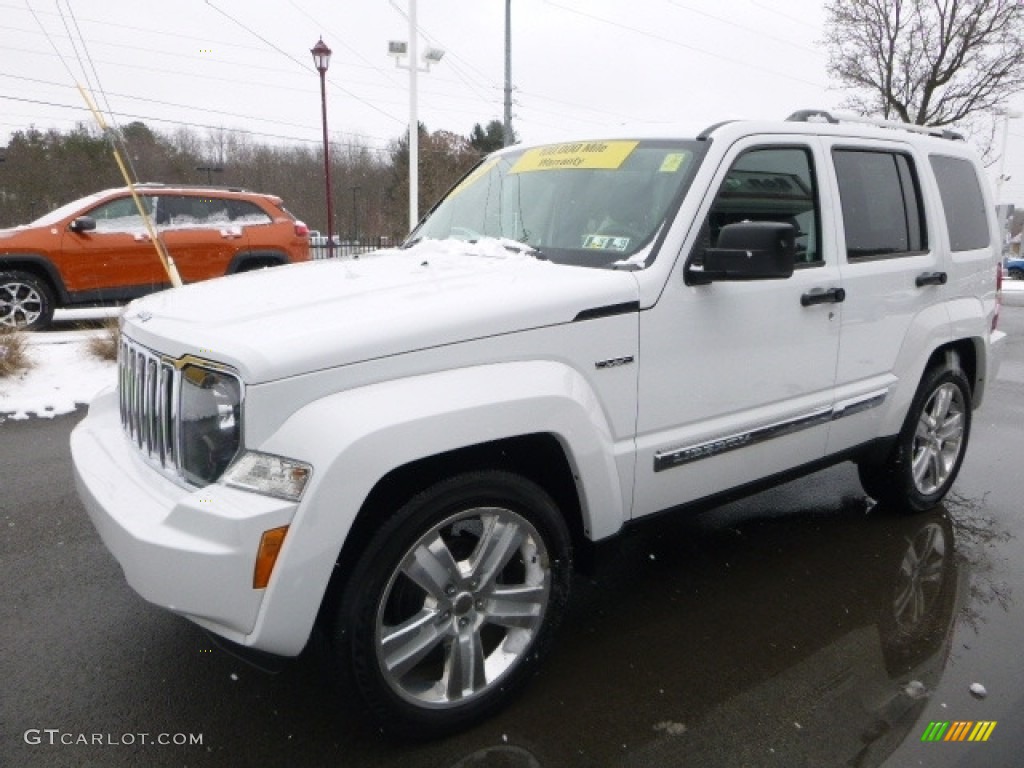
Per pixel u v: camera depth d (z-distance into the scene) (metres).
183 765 2.38
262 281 3.02
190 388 2.29
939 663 2.96
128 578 2.25
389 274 2.95
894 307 3.81
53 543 3.89
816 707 2.68
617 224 3.08
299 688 2.77
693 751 2.46
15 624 3.15
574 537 2.86
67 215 9.88
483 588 2.51
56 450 5.32
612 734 2.54
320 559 2.11
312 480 2.09
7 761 2.38
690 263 2.90
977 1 20.53
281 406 2.12
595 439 2.63
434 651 2.64
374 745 2.48
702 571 3.73
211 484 2.20
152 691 2.74
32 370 7.23
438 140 46.88
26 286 9.55
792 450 3.46
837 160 3.62
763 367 3.21
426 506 2.31
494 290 2.57
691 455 2.98
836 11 22.53
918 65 21.70
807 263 3.40
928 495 4.39
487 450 2.47
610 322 2.68
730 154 3.11
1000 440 6.10
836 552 3.94
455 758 2.42
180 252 10.48
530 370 2.49
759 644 3.08
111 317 8.66
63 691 2.73
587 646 3.06
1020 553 3.96
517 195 3.61
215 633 2.23
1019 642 3.12
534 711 2.65
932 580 3.64
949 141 4.49
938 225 4.12
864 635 3.15
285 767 2.38
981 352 4.54
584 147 3.56
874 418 3.85
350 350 2.20
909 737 2.53
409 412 2.21
